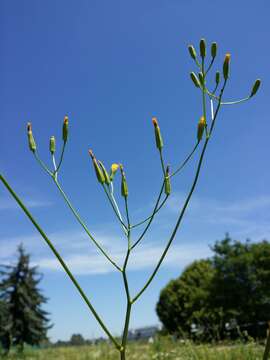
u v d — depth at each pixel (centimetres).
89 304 10
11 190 9
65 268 10
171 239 10
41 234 9
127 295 10
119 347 10
